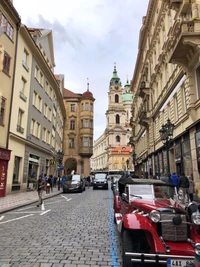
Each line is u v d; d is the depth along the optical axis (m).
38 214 10.38
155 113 25.70
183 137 16.14
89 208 12.28
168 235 4.40
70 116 49.53
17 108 20.41
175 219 4.43
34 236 6.57
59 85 38.12
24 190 21.94
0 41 17.39
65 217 9.62
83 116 48.38
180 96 16.77
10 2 18.20
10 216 9.88
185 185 12.77
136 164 43.84
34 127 25.33
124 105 118.94
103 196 19.53
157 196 5.92
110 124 108.75
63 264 4.53
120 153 102.00
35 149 25.59
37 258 4.82
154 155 26.55
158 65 23.48
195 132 13.88
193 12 13.02
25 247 5.55
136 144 46.09
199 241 4.16
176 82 17.55
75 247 5.61
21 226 7.88
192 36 12.29
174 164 20.00
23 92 22.44
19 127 20.73
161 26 23.11
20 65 21.11
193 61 13.80
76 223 8.41
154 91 26.75
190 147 14.66
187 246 4.22
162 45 22.81
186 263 3.79
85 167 47.19
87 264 4.55
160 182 6.33
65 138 48.66
